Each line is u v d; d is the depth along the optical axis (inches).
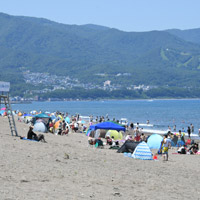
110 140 1467.8
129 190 535.5
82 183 545.6
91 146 1325.0
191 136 2714.1
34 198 415.5
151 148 1513.3
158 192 545.6
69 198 434.9
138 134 1985.7
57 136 1628.9
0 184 473.4
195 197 535.2
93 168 695.7
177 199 506.9
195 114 6614.2
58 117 2613.2
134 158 990.4
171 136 1722.4
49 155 781.9
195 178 732.0
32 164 652.7
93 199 445.7
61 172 611.8
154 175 711.7
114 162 828.6
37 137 1125.7
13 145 877.2
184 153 1360.7
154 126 4082.2
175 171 810.8
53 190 471.5
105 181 584.4
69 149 960.9
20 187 468.4
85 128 2385.6
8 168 591.2
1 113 2965.1
